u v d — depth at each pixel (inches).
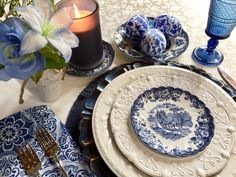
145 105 21.4
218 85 23.5
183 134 19.8
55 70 20.9
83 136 20.2
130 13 32.7
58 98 24.0
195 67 25.2
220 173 18.0
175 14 32.5
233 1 23.3
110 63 26.5
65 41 16.9
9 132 20.8
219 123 20.5
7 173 18.5
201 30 30.2
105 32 30.1
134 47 27.5
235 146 19.2
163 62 25.7
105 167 18.7
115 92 22.5
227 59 26.8
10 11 17.1
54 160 19.1
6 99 23.8
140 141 19.1
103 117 20.8
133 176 17.7
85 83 25.1
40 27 15.9
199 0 34.3
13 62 15.7
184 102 21.7
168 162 18.3
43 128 20.8
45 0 16.9
